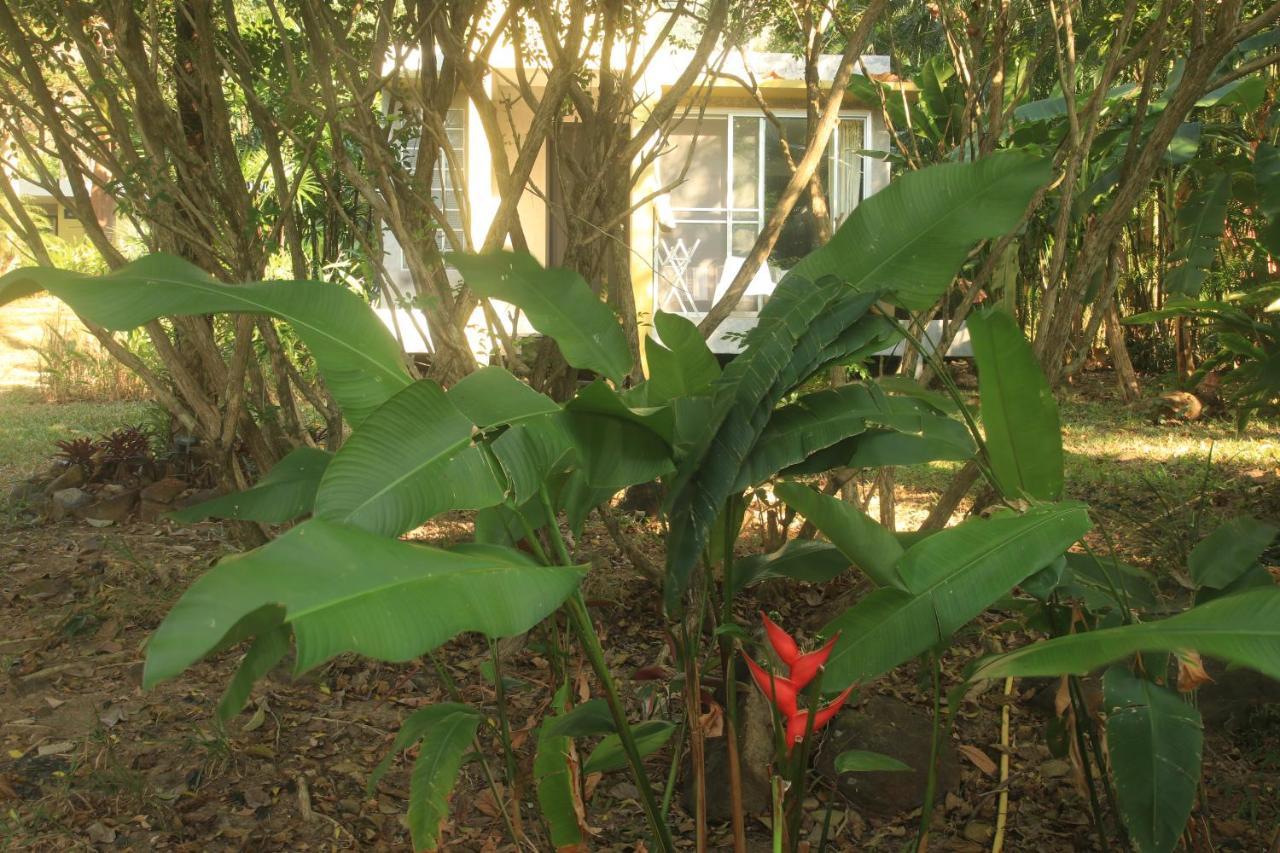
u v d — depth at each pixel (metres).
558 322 2.22
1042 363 4.02
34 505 7.10
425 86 4.09
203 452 7.25
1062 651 1.96
